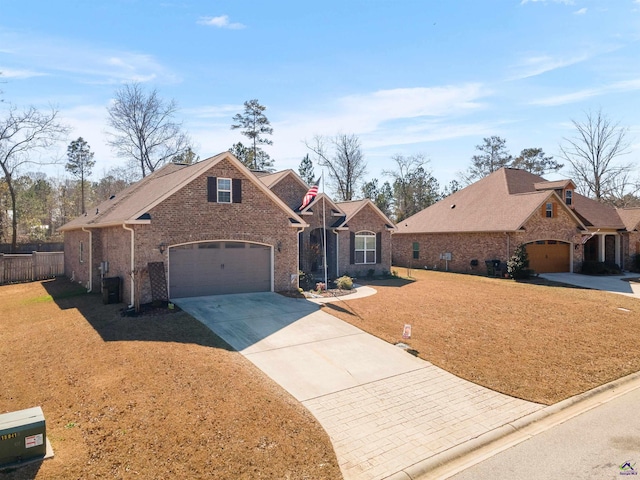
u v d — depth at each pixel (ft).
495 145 193.98
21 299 59.26
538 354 35.58
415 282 74.79
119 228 54.24
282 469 18.58
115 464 18.21
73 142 174.50
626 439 22.40
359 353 34.88
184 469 18.03
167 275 51.01
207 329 39.55
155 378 27.48
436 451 20.94
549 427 24.00
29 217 146.72
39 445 18.48
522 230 82.33
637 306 54.85
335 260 80.79
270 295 55.88
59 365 30.66
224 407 23.70
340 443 21.48
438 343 37.78
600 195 143.23
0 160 110.42
